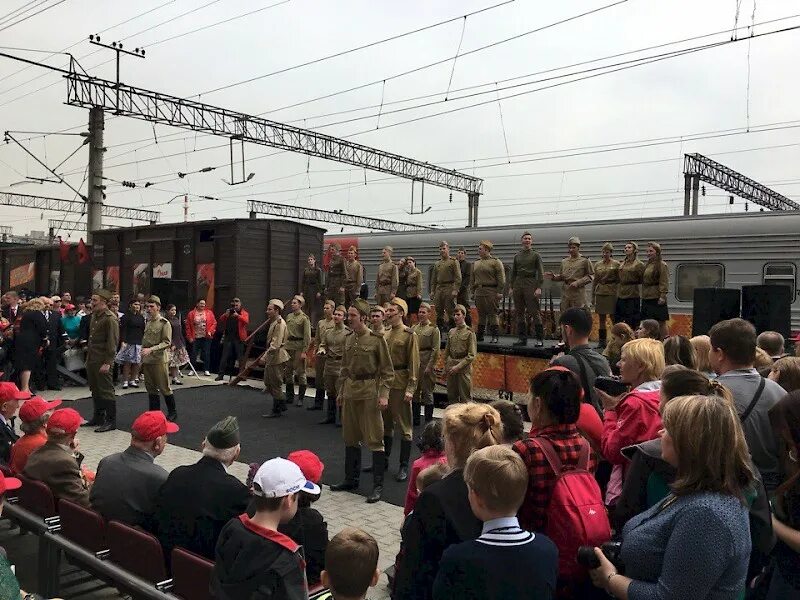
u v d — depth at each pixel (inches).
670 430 90.2
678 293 531.2
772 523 101.2
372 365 274.5
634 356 146.6
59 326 555.5
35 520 176.1
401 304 313.9
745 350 139.0
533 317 446.9
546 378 118.6
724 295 344.2
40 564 173.9
